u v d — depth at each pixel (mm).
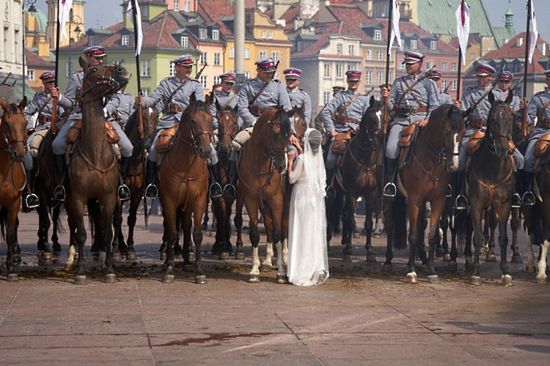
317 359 11445
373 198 20281
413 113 18812
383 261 20500
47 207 19750
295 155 16922
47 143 18891
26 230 27156
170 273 16969
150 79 113688
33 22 129375
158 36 114625
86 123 16578
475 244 17312
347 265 19734
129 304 14742
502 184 17203
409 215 17594
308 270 16859
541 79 76438
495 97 18531
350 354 11711
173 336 12578
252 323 13422
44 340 12289
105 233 16875
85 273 17531
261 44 127312
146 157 19328
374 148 19281
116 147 17422
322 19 134250
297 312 14242
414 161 17422
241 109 19203
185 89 18750
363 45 131500
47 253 19875
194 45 119812
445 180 17297
